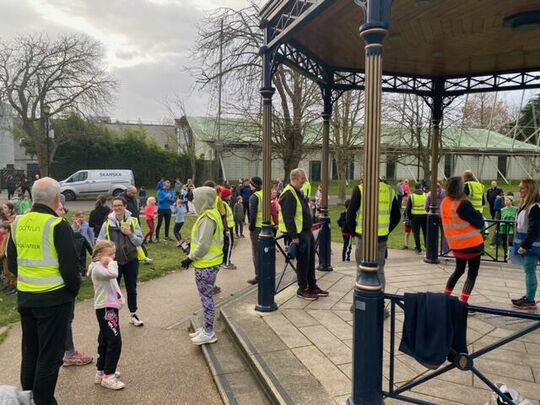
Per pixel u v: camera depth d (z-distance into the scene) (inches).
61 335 129.3
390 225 186.9
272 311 203.6
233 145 1001.5
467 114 1065.5
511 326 177.3
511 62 267.1
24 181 967.0
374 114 113.0
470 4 176.1
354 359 116.4
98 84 1171.3
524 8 181.2
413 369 142.2
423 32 211.0
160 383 157.8
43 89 1118.4
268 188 204.1
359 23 196.4
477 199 345.1
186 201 786.8
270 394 134.7
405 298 111.3
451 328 105.5
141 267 347.6
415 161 1171.3
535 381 132.3
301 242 215.0
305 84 749.3
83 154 1299.2
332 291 235.3
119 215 212.4
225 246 342.6
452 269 286.5
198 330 197.2
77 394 150.6
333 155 1143.0
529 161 1312.7
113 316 155.3
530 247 190.4
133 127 1595.7
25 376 130.2
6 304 255.6
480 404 119.3
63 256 126.4
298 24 163.5
